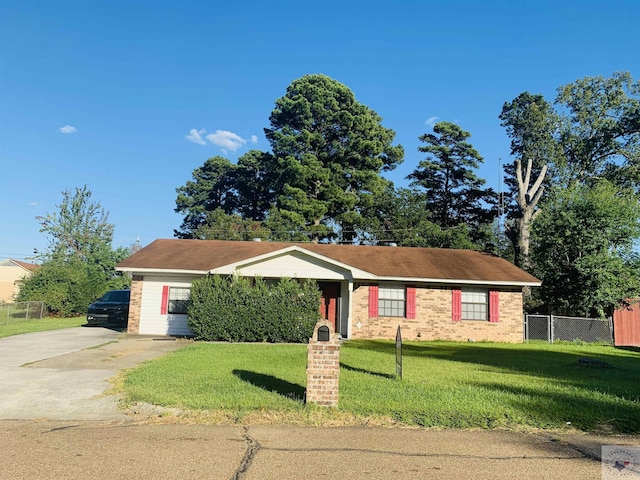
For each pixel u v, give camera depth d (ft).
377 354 45.88
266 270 63.05
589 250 73.72
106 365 36.58
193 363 36.83
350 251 77.41
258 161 176.96
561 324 70.54
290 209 134.31
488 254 81.82
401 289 68.49
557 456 17.54
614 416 22.93
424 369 36.65
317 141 143.02
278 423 21.21
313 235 134.10
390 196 135.64
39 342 50.49
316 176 135.54
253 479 14.96
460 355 48.34
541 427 21.30
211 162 191.21
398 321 67.15
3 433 19.69
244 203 186.29
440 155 155.94
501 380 32.40
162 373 32.12
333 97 150.00
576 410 23.82
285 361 38.45
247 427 20.57
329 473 15.53
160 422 21.34
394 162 162.30
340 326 68.13
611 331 70.69
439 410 23.15
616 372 37.65
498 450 18.12
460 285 68.85
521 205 102.89
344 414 22.44
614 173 116.78
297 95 151.43
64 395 26.40
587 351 57.36
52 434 19.56
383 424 21.30
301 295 55.98
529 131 130.21
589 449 18.43
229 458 16.76
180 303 65.41
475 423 21.53
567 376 35.32
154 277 65.87
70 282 92.43
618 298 70.64
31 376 31.71
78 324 74.74
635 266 71.87
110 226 138.62
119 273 130.41
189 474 15.29
